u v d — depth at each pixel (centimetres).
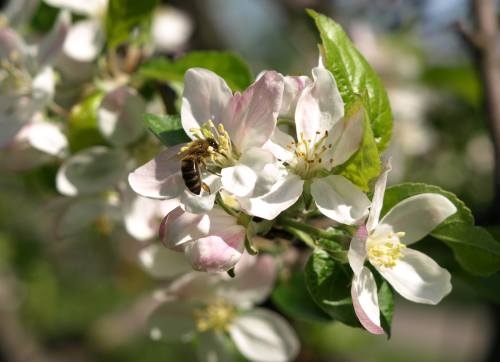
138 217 33
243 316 34
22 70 35
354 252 25
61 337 95
